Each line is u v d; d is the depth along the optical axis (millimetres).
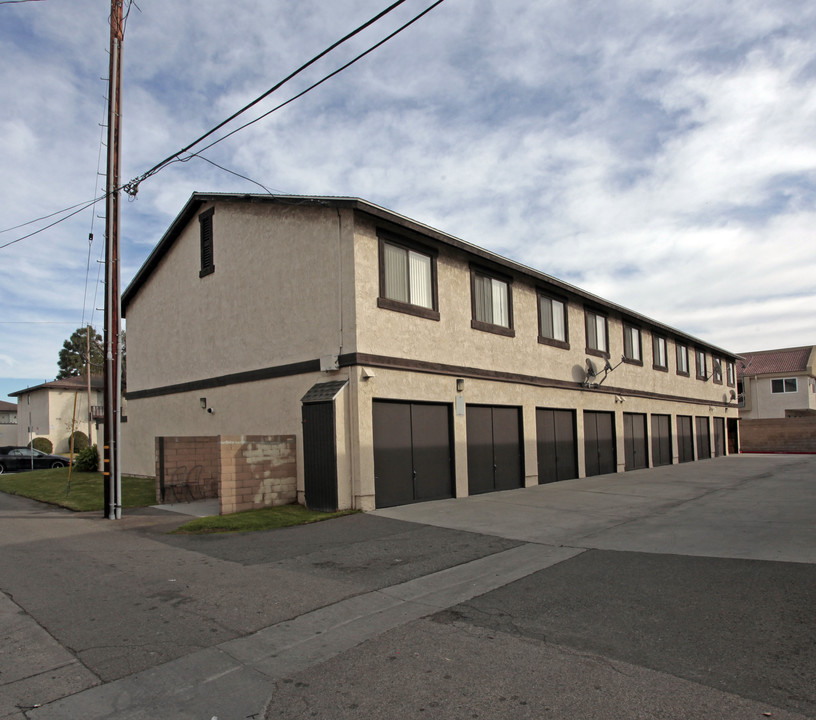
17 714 3867
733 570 6852
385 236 12391
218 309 15297
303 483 12266
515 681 4219
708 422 31203
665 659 4512
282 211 13438
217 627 5387
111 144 11703
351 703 3969
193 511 11945
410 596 6250
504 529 9680
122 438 20156
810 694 3914
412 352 12758
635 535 9062
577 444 18828
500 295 15961
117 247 11680
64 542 9094
